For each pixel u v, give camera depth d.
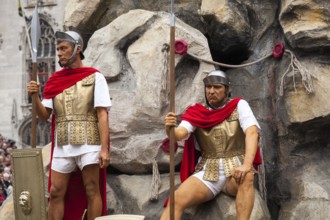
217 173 4.87
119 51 5.94
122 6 6.52
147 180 5.65
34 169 4.77
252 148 4.67
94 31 6.62
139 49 5.79
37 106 4.95
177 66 5.73
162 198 5.41
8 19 37.03
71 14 6.54
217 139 4.91
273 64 5.86
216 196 4.96
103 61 5.87
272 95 5.81
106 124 4.83
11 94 36.78
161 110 5.61
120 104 5.70
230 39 6.02
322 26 5.32
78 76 4.94
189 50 5.70
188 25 6.09
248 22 6.02
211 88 4.95
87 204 5.17
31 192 4.78
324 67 5.43
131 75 5.86
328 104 5.31
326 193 5.21
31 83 4.90
